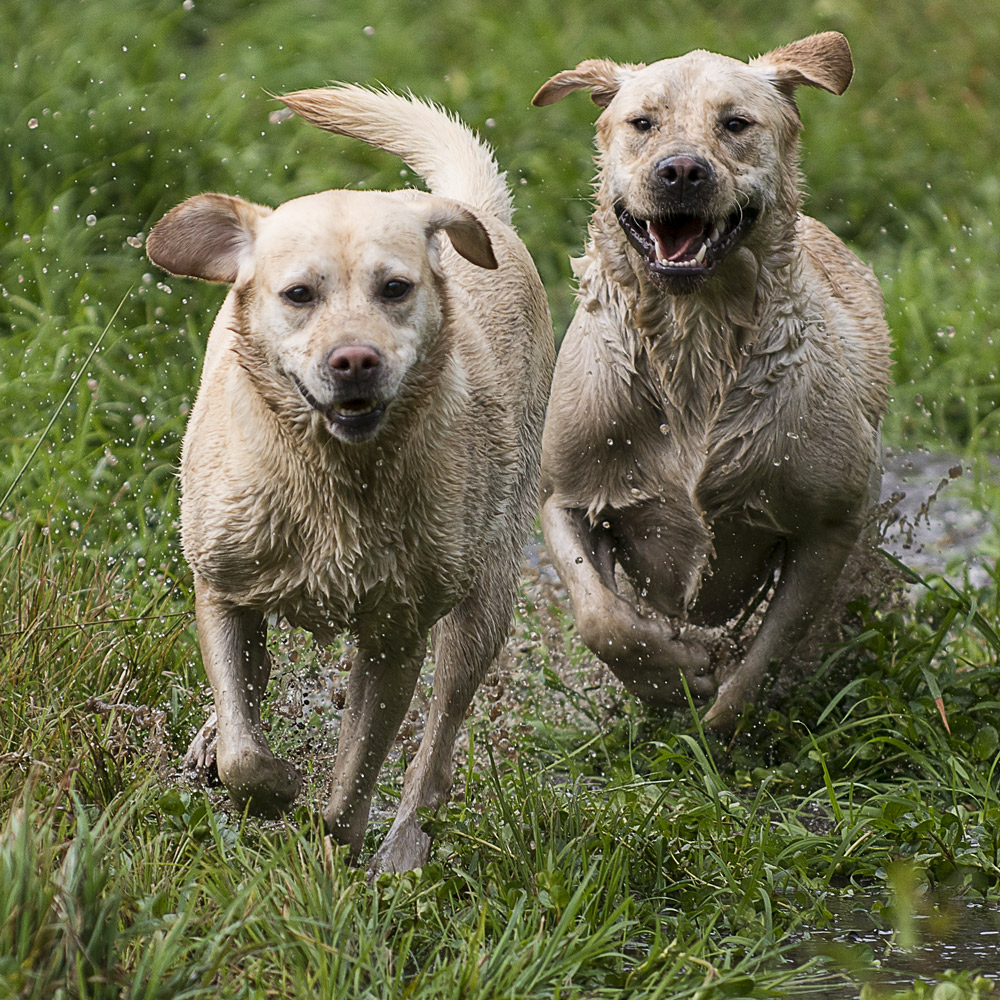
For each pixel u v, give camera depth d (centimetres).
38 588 914
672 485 993
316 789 856
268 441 732
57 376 1299
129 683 872
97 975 541
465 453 780
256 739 750
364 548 742
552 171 1967
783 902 752
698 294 943
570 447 1006
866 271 1145
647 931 699
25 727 802
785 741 983
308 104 1021
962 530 1453
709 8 2597
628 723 999
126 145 1734
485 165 1022
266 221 741
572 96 2119
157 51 1997
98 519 1156
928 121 2280
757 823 829
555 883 695
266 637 823
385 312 713
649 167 903
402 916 680
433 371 738
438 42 2330
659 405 984
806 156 2155
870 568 1096
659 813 808
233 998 569
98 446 1281
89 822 697
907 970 690
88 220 1253
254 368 729
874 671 1015
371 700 788
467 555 779
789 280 956
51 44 1897
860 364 1036
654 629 962
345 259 709
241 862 683
